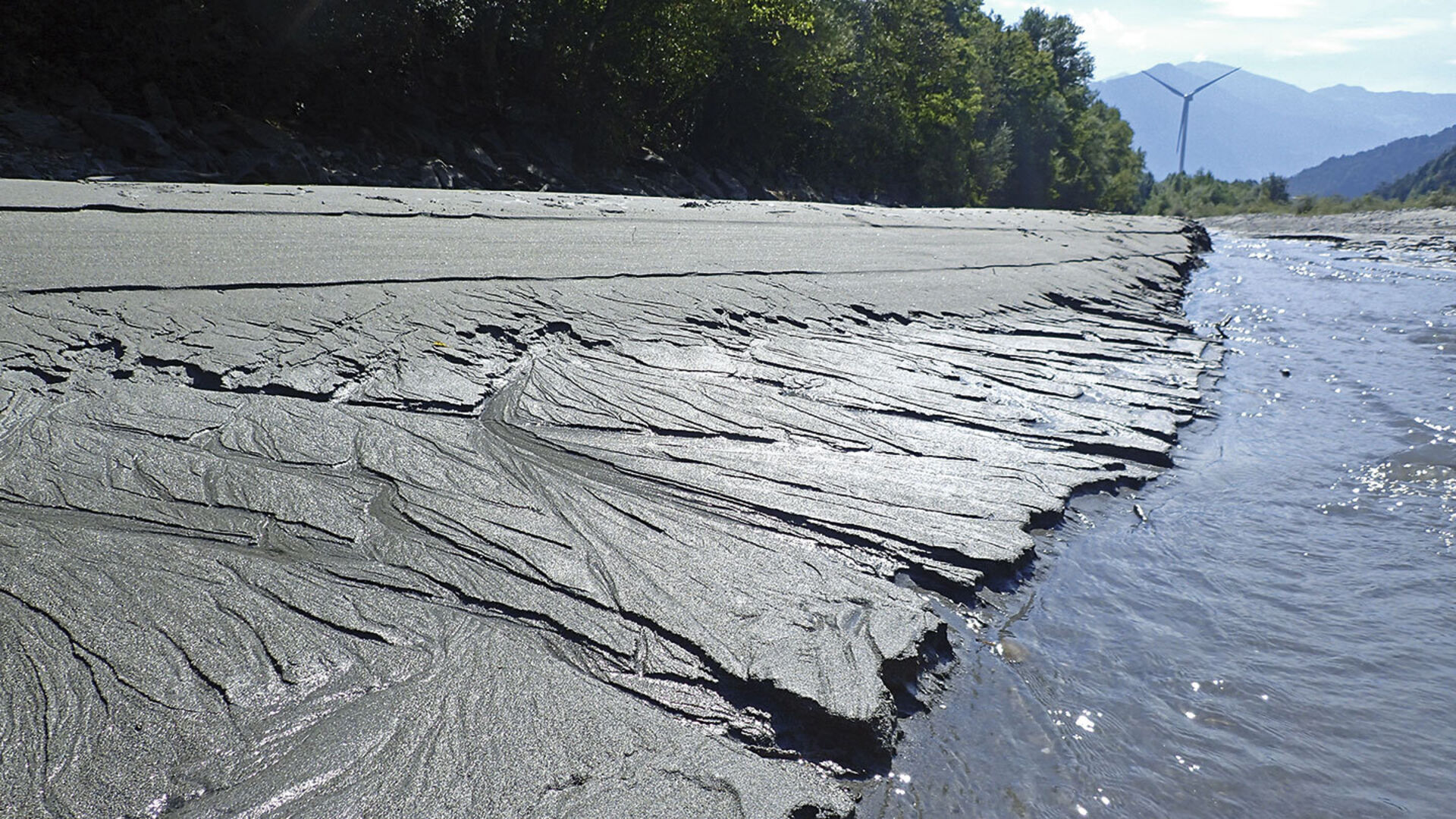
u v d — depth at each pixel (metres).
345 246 7.95
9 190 8.45
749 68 34.84
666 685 3.06
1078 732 3.28
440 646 3.12
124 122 18.95
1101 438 6.10
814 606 3.60
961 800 2.88
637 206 13.21
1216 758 3.21
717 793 2.64
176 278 6.34
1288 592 4.37
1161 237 20.00
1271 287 14.75
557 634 3.26
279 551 3.59
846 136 42.00
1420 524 5.20
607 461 4.75
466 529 3.90
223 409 4.76
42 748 2.51
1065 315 9.80
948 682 3.45
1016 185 65.88
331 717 2.74
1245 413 7.23
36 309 5.44
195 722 2.66
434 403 5.20
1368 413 7.36
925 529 4.42
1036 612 4.02
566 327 6.74
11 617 3.02
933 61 46.72
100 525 3.62
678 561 3.83
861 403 6.09
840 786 2.84
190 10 22.06
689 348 6.74
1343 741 3.34
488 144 26.41
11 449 4.09
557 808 2.49
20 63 19.52
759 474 4.80
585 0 28.84
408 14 24.84
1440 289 14.73
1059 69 86.50
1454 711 3.54
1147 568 4.52
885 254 11.31
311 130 23.50
